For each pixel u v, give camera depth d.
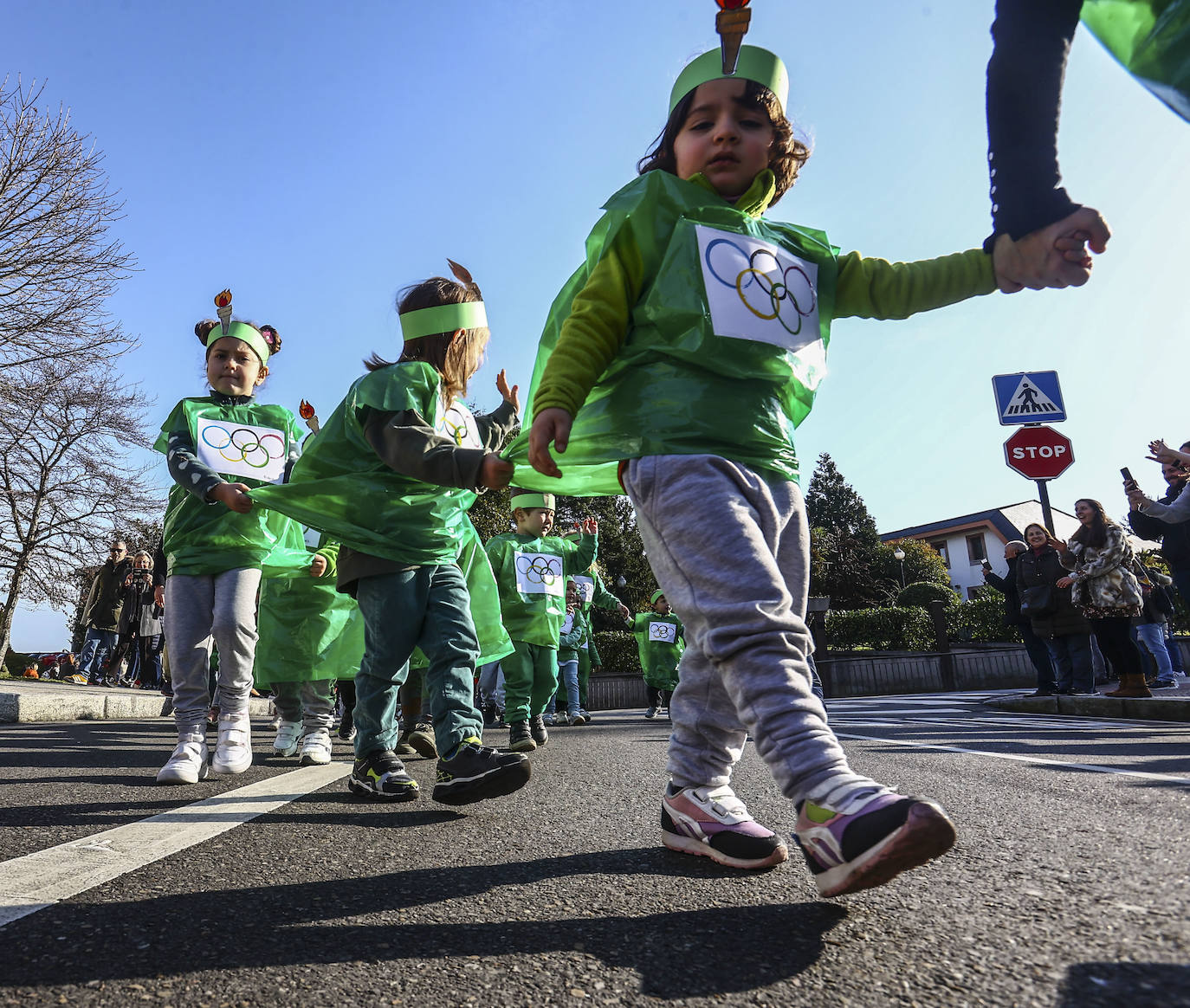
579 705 10.02
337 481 2.92
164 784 3.29
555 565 5.54
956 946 1.18
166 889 1.62
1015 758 3.50
